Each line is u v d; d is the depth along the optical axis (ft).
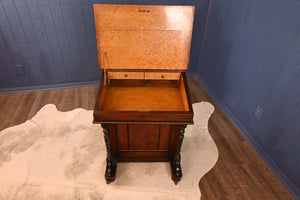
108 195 6.92
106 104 6.31
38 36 9.91
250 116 8.78
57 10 9.45
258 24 7.66
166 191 7.09
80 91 11.43
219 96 10.85
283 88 7.00
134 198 6.88
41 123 9.45
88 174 7.50
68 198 6.81
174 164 7.29
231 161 8.13
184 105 6.39
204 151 8.45
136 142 7.15
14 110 10.10
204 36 11.49
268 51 7.39
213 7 10.32
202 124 9.66
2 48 9.86
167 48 6.50
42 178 7.32
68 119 9.69
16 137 8.75
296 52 6.37
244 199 6.95
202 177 7.54
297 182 6.99
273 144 7.76
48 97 10.95
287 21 6.53
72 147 8.42
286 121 7.07
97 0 9.53
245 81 8.77
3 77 10.68
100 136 8.92
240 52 8.80
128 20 6.17
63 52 10.58
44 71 10.94
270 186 7.35
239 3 8.48
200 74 12.47
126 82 7.04
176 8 6.10
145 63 6.66
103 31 6.23
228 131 9.37
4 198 6.73
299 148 6.72
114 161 7.45
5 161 7.81
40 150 8.27
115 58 6.55
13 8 9.04
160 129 6.73
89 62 11.14
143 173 7.57
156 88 7.07
